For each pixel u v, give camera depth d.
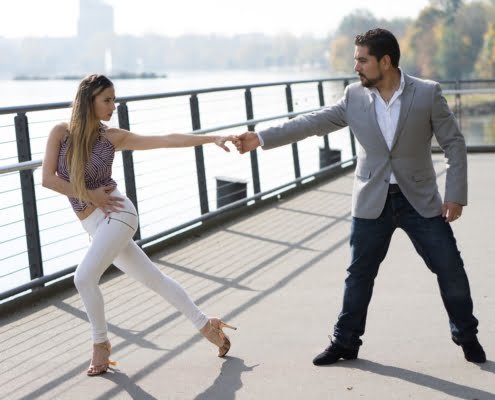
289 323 4.91
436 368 4.08
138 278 4.25
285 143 4.23
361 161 4.12
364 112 4.02
